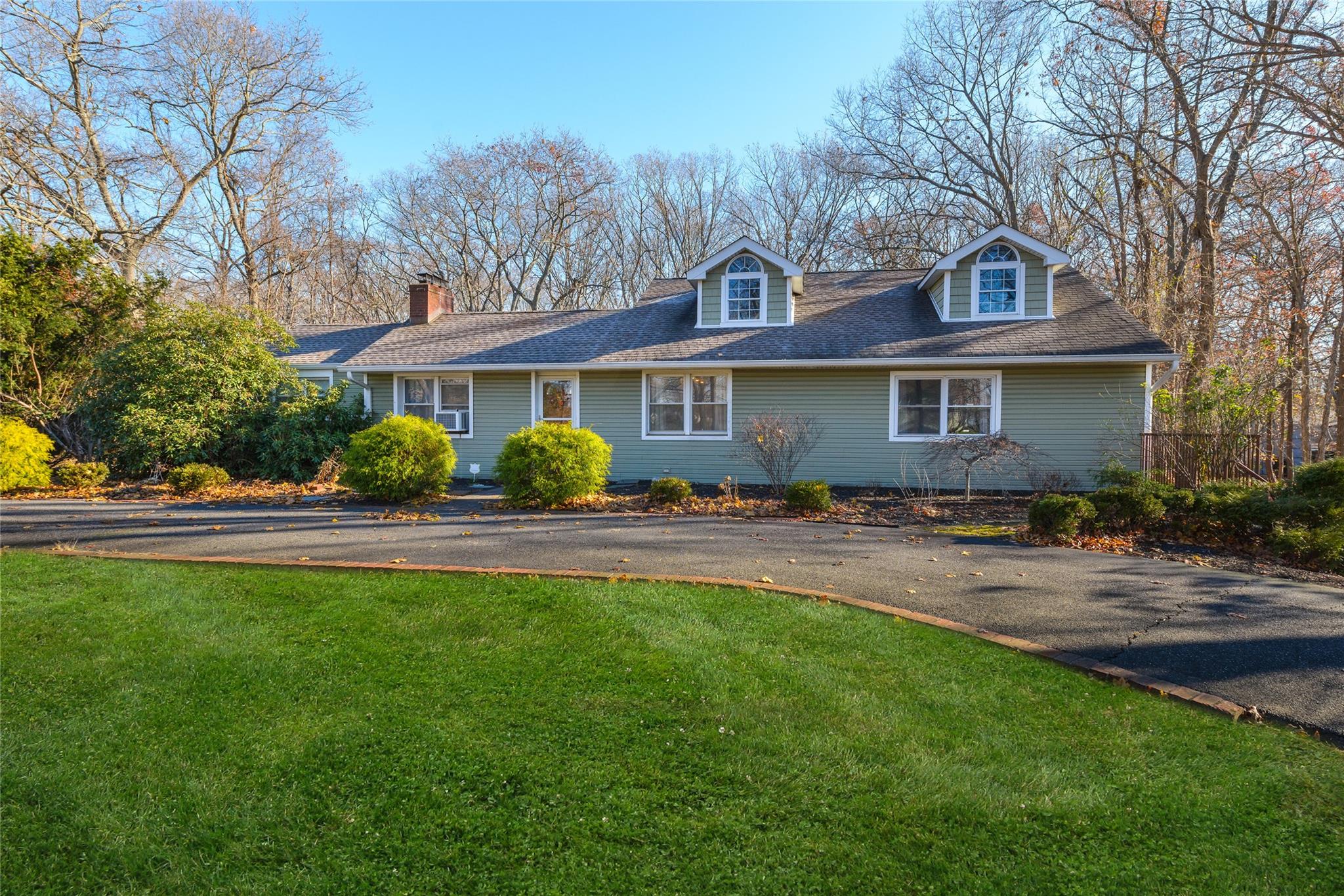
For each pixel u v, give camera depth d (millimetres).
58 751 3477
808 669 4312
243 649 4652
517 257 36406
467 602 5480
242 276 31375
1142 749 3438
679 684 4102
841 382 13922
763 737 3512
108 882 2621
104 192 23781
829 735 3531
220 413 14102
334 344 18453
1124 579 6469
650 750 3408
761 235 35125
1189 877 2553
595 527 8977
